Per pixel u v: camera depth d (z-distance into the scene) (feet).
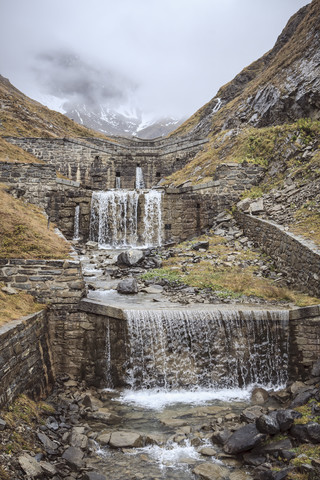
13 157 105.29
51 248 46.83
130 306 44.75
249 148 99.30
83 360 40.60
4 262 41.09
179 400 36.58
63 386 38.37
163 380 39.42
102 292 53.88
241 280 56.34
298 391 34.17
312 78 103.30
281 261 60.13
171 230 90.27
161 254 73.82
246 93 143.13
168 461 26.53
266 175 89.04
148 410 34.24
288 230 60.64
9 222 49.21
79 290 41.63
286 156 88.63
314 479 22.33
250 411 31.99
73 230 87.15
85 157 120.88
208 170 102.99
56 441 27.45
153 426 31.22
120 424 31.58
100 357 40.37
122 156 128.57
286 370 40.60
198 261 67.15
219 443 28.30
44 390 36.19
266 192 84.12
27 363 32.91
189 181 101.65
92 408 33.65
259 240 71.36
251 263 64.64
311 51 113.80
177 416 32.86
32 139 117.29
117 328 40.14
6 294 38.68
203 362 40.14
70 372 40.45
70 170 118.52
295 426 27.20
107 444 28.53
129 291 53.01
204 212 88.63
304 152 86.63
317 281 47.09
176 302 47.96
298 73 111.65
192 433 30.01
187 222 90.12
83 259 74.54
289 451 25.38
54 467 24.30
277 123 110.83
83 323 41.19
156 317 40.27
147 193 91.09
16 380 30.22
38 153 117.19
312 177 76.74
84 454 26.89
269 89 119.34
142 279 60.13
